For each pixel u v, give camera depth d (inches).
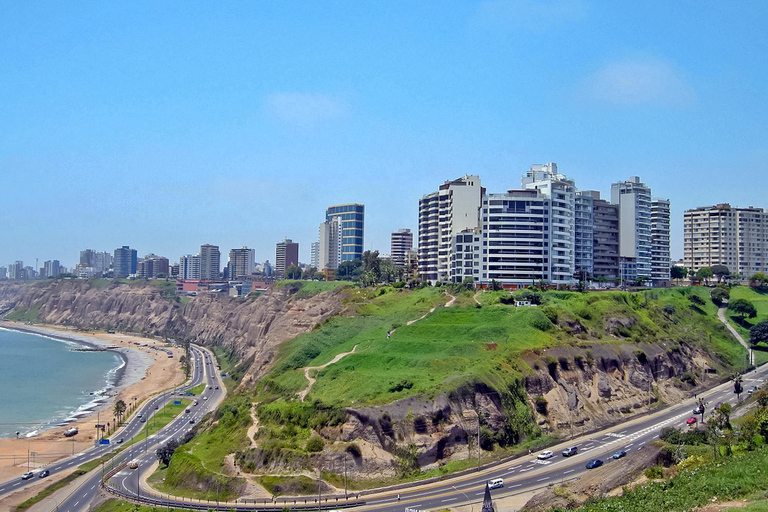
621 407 6943.9
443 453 5295.3
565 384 6663.4
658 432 6077.8
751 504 2716.5
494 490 4648.1
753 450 3986.2
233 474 5270.7
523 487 4680.1
